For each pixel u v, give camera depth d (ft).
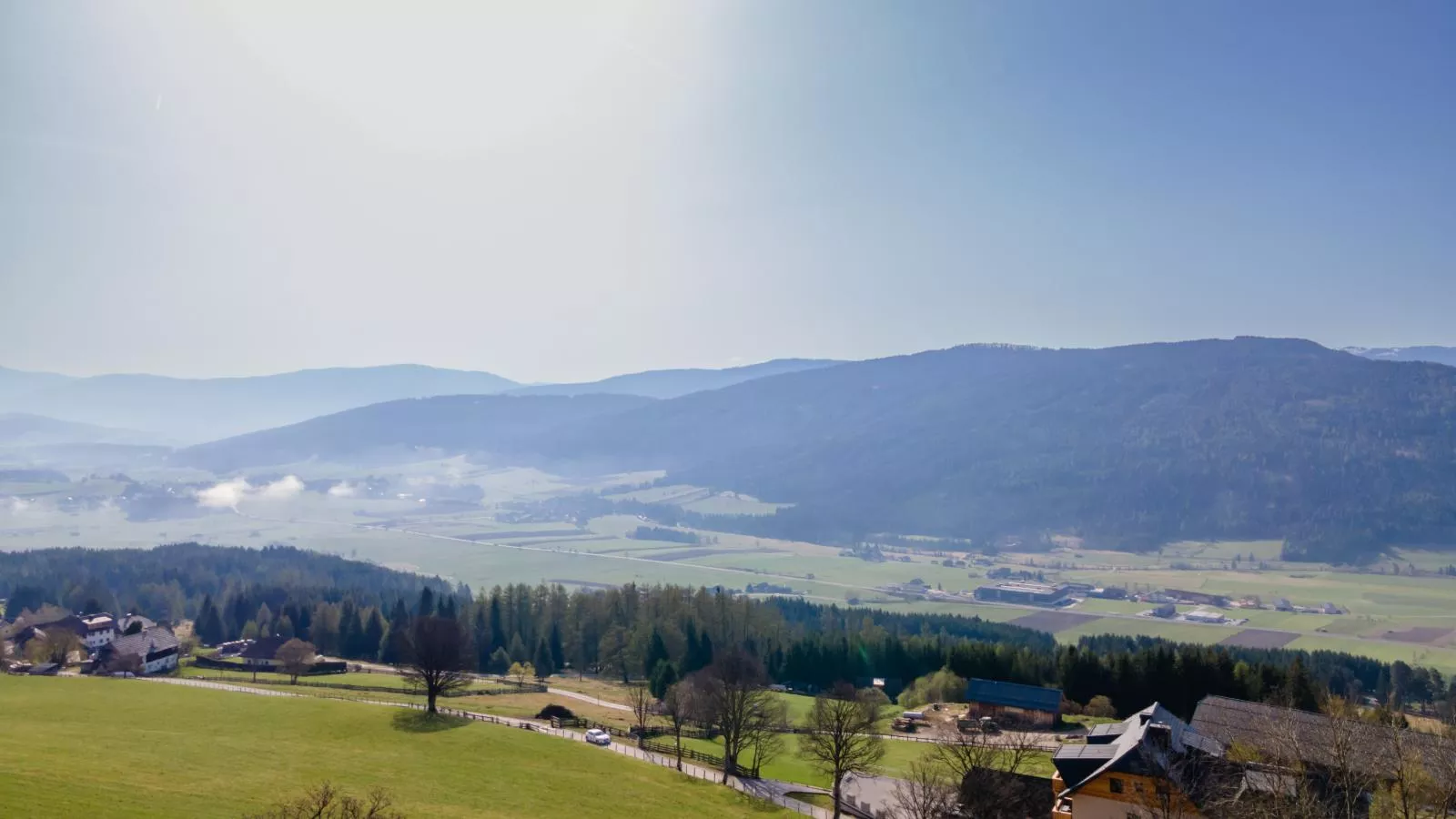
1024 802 239.71
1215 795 188.03
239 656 570.46
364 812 167.12
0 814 152.76
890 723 422.00
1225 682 437.99
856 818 256.52
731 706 317.63
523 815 208.33
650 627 577.43
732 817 236.84
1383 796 160.76
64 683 329.11
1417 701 591.37
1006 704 412.57
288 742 257.34
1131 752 222.28
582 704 441.68
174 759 219.41
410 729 288.51
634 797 242.99
